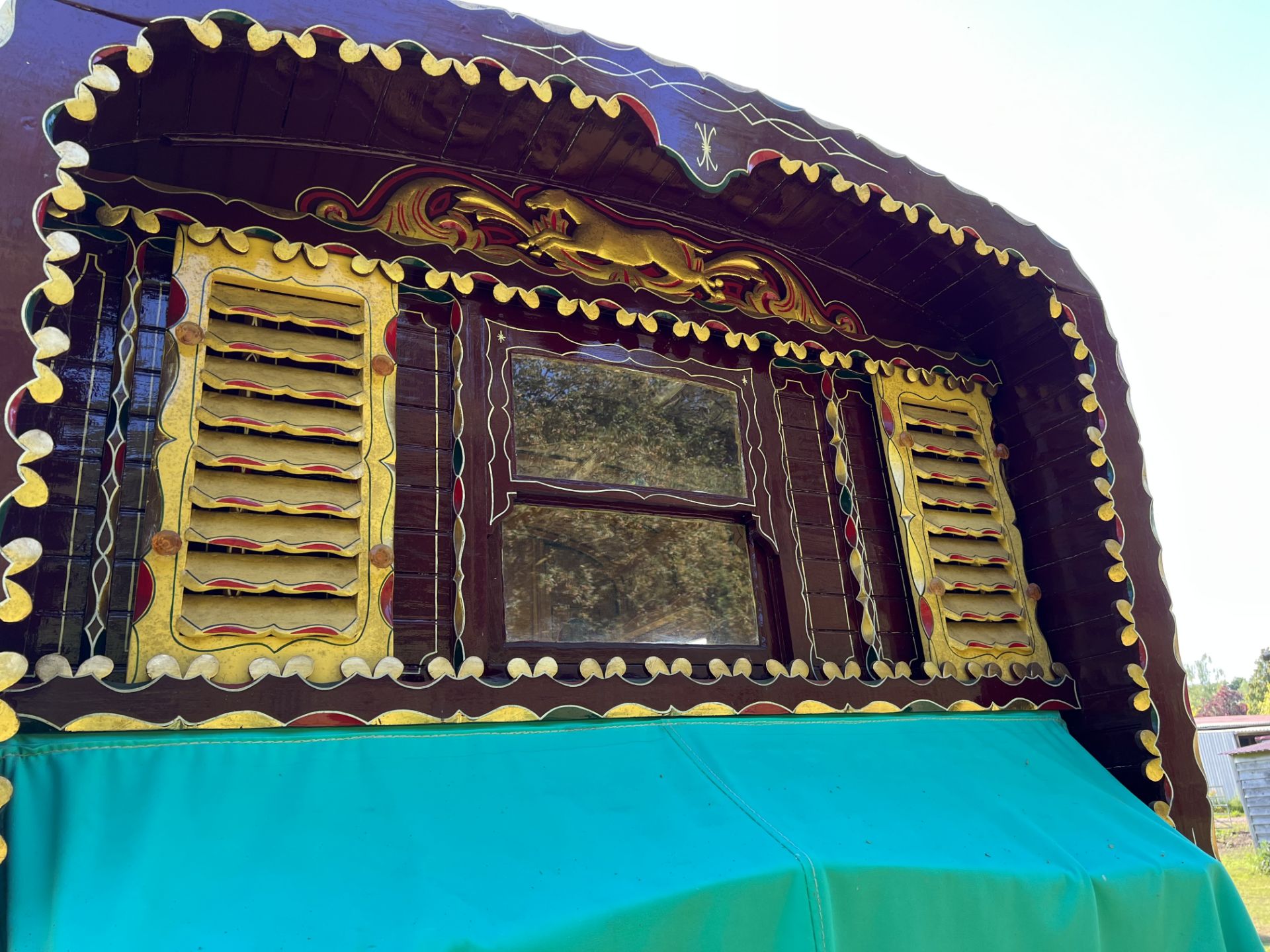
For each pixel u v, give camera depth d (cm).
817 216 360
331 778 218
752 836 228
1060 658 354
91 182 266
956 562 362
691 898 203
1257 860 1396
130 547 238
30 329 190
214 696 218
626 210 353
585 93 279
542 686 256
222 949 166
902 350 391
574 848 214
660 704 271
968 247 357
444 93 287
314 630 244
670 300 348
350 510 262
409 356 297
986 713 325
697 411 338
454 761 234
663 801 239
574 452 309
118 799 196
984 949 234
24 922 170
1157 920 261
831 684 300
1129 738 326
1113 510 347
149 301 266
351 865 194
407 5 261
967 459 387
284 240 282
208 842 191
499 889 195
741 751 267
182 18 229
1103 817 289
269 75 265
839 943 218
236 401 262
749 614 321
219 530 245
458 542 276
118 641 230
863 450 373
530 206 335
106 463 243
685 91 299
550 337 320
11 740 198
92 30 218
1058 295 368
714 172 294
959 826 261
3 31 207
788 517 338
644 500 310
